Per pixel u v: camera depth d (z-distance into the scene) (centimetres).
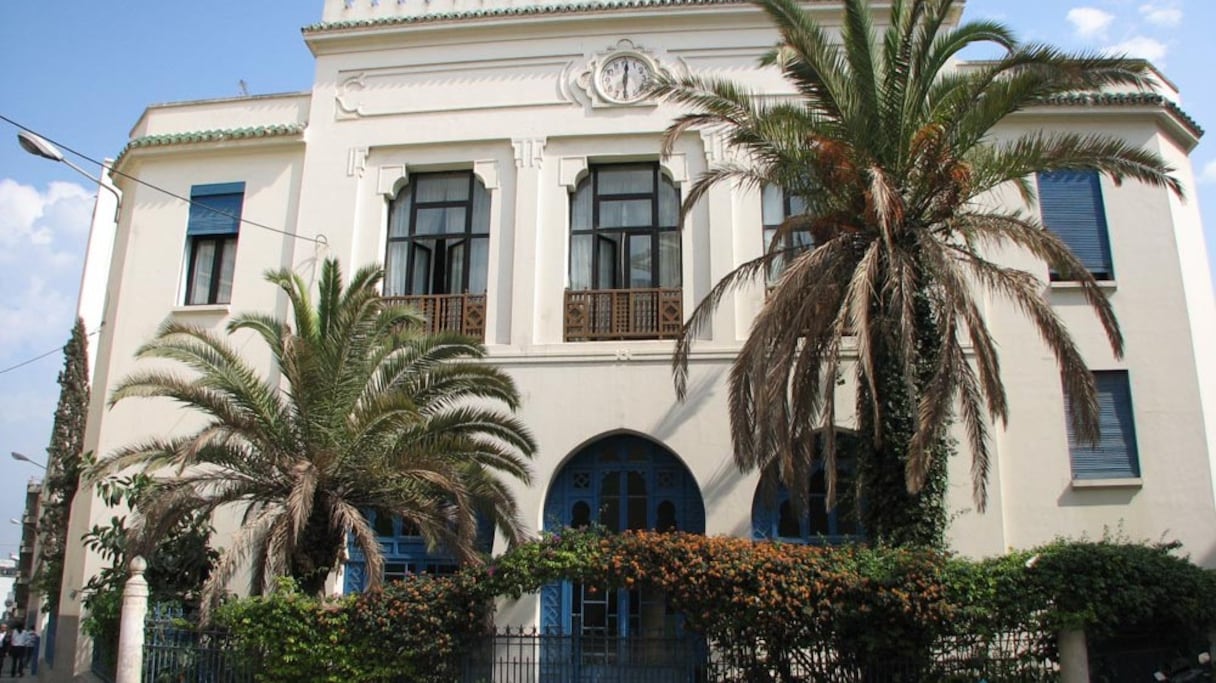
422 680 1246
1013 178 1252
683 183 1730
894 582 1109
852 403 1559
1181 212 1708
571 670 1265
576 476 1631
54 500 2158
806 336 1235
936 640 1124
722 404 1592
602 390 1622
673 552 1188
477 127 1794
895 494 1215
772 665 1159
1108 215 1672
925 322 1241
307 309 1395
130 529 1365
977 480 1206
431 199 1820
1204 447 1564
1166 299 1630
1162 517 1534
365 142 1817
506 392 1387
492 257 1731
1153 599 1116
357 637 1246
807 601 1123
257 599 1280
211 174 1869
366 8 1897
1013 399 1583
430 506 1324
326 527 1334
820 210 1305
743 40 1777
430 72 1838
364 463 1326
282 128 1825
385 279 1775
